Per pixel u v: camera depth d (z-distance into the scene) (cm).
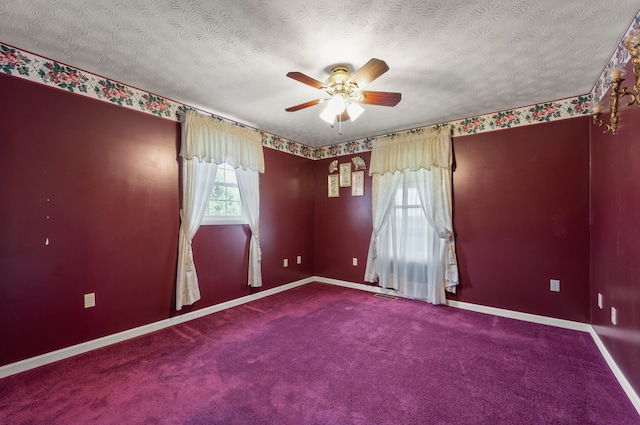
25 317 214
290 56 215
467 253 351
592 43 196
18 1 157
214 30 185
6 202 207
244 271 379
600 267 251
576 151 292
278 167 434
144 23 178
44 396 183
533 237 313
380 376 207
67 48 208
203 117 317
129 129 270
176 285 304
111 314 259
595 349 247
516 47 202
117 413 168
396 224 405
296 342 262
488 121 338
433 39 193
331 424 160
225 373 210
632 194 181
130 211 272
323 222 491
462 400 181
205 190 322
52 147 227
